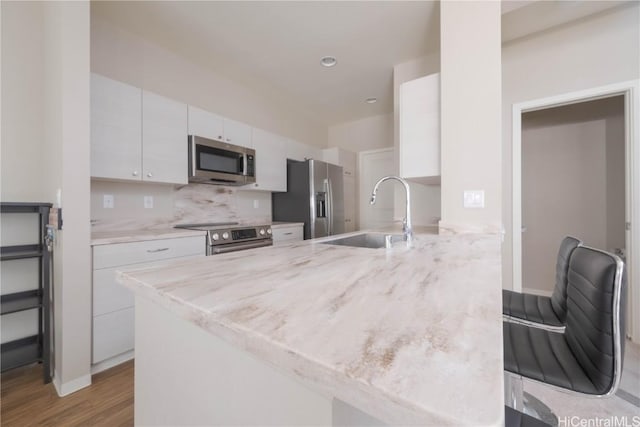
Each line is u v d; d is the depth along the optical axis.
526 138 3.55
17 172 1.87
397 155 3.01
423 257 1.07
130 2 2.10
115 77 2.37
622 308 0.79
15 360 1.70
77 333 1.66
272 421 0.49
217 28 2.42
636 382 1.70
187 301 0.57
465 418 0.26
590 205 3.21
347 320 0.48
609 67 2.25
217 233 2.54
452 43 1.98
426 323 0.46
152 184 2.65
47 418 1.42
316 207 3.63
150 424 0.80
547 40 2.48
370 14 2.25
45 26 1.92
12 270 1.86
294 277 0.77
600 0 2.10
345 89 3.60
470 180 1.92
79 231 1.68
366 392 0.31
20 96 1.88
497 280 0.74
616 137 3.09
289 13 2.23
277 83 3.43
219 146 2.82
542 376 0.88
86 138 1.71
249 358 0.53
